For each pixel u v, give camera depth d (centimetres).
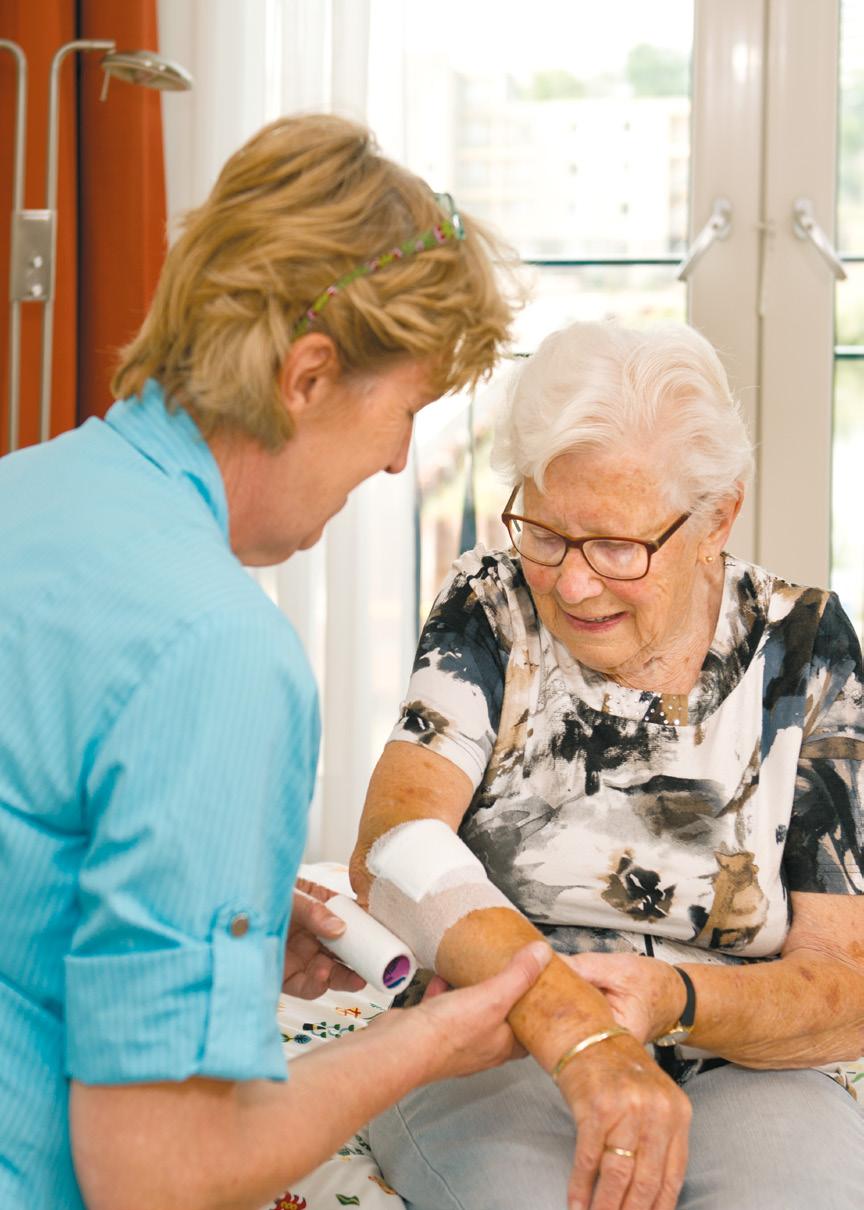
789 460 282
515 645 143
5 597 88
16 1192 88
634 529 128
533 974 111
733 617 142
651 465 127
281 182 97
